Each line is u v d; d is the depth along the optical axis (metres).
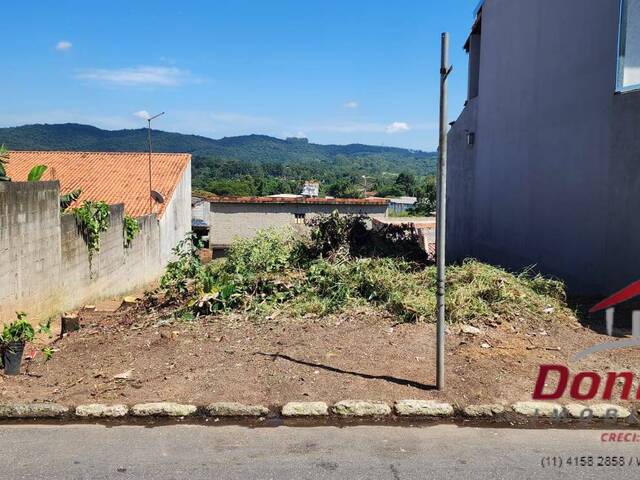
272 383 4.79
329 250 9.74
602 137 7.76
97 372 5.23
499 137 11.62
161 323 7.01
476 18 13.45
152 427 4.20
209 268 9.16
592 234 7.99
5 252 8.35
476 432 4.08
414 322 6.43
